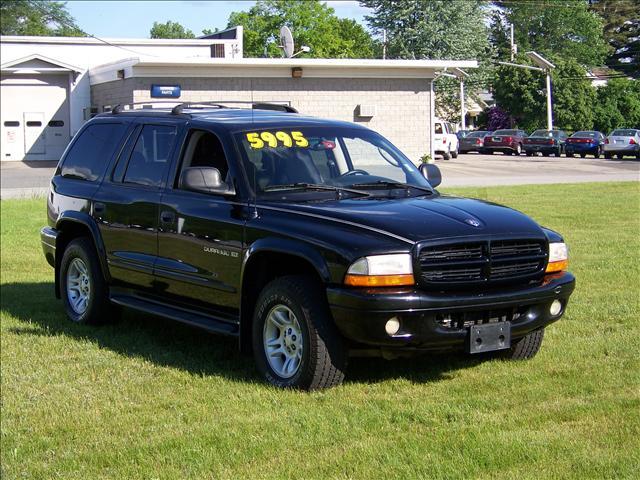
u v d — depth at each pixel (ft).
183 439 16.69
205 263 21.86
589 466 14.84
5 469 15.79
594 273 32.89
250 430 17.04
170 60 95.61
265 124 22.99
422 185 23.26
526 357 21.53
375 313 18.02
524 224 20.03
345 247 18.44
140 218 24.08
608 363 21.01
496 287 19.26
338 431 16.84
